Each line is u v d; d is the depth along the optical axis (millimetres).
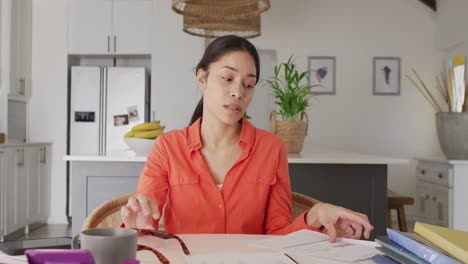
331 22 5695
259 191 1307
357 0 5691
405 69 5719
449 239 761
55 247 855
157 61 5184
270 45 5680
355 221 1043
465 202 4086
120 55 5316
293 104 2850
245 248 958
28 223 4539
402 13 5711
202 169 1291
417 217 4926
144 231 982
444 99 5652
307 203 1576
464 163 4074
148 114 5402
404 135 5730
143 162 2672
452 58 5145
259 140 1346
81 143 5113
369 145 5727
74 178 2680
